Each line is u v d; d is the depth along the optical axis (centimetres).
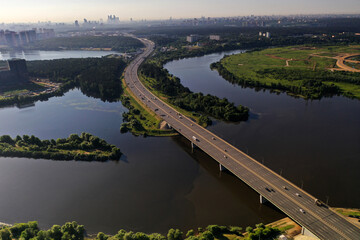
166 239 14075
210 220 15550
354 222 14025
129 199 17438
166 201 17175
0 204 17300
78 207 16838
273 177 17475
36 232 14062
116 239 13050
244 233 14100
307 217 13925
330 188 17562
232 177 19512
